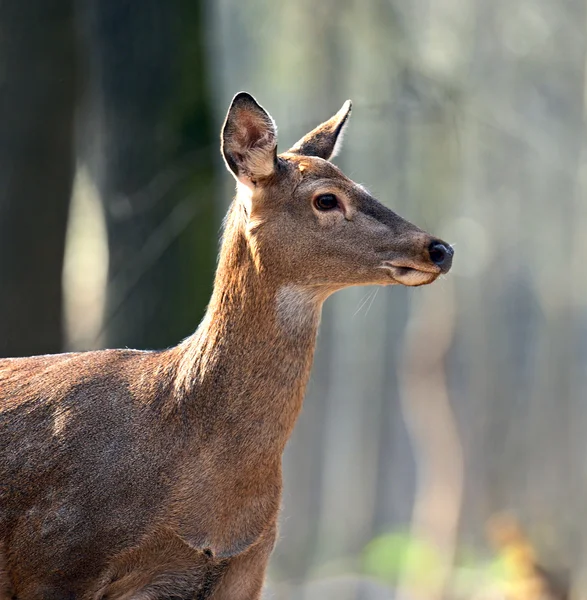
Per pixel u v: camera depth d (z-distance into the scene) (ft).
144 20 47.21
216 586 28.50
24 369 29.43
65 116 47.47
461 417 130.31
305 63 108.58
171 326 46.60
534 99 129.08
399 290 140.56
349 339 145.28
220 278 28.63
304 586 84.74
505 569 63.77
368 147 120.06
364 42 96.63
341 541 132.46
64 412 27.91
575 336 139.03
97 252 60.59
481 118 83.92
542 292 144.56
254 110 28.30
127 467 27.43
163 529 27.50
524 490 135.44
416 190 118.32
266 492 28.37
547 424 141.08
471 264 138.62
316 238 28.37
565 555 87.20
